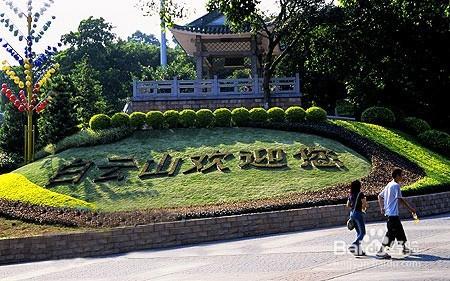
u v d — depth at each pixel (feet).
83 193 77.51
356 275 36.17
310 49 130.82
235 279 37.40
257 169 81.61
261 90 114.62
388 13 118.62
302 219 63.57
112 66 228.84
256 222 61.93
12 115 118.93
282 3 114.73
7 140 117.19
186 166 83.56
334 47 126.93
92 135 95.40
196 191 75.51
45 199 74.28
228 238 60.64
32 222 65.26
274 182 77.05
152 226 58.70
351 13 118.42
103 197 75.72
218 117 99.25
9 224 65.05
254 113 99.60
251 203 67.97
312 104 165.37
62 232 58.90
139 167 83.97
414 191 71.97
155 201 73.31
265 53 136.77
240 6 110.32
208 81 114.11
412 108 131.34
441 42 121.08
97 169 84.33
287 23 115.65
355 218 44.04
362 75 133.39
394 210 42.93
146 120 98.84
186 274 40.75
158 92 123.03
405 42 122.93
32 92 102.27
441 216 68.64
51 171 85.61
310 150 86.94
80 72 160.97
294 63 144.56
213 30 122.01
